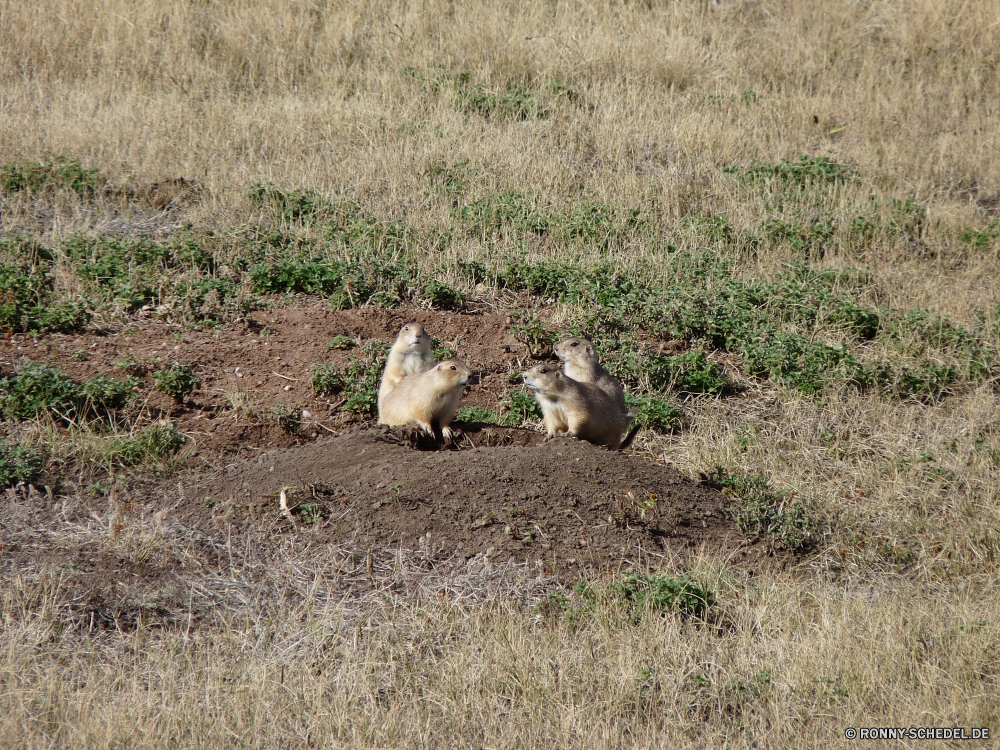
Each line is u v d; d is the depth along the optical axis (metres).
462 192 21.53
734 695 7.94
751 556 10.60
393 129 24.05
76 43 27.53
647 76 28.00
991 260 20.70
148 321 15.90
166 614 8.98
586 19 30.64
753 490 11.80
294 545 9.95
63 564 9.48
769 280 19.06
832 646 8.58
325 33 28.78
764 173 23.38
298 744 7.25
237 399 13.54
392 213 20.36
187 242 17.72
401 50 28.47
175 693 7.72
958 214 22.39
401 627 8.70
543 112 25.67
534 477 10.98
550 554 9.95
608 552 10.09
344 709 7.50
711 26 31.14
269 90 26.47
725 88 28.12
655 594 9.16
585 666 8.16
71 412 12.80
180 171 21.31
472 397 14.59
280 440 13.07
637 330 16.86
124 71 26.45
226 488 11.12
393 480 10.83
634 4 31.80
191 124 23.50
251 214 19.77
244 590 9.32
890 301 18.80
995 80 29.27
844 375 15.47
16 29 27.16
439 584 9.45
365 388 14.13
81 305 15.45
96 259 17.39
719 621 9.16
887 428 14.38
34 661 7.98
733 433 13.98
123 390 13.22
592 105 26.38
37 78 25.77
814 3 32.59
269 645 8.49
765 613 9.16
